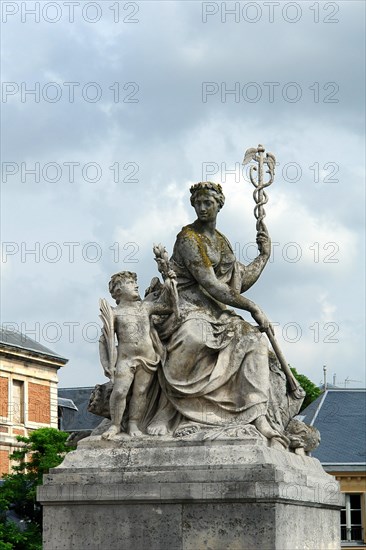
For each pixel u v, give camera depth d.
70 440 29.50
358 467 79.38
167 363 28.22
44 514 27.14
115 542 26.61
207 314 28.66
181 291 29.38
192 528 26.19
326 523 28.62
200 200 29.56
